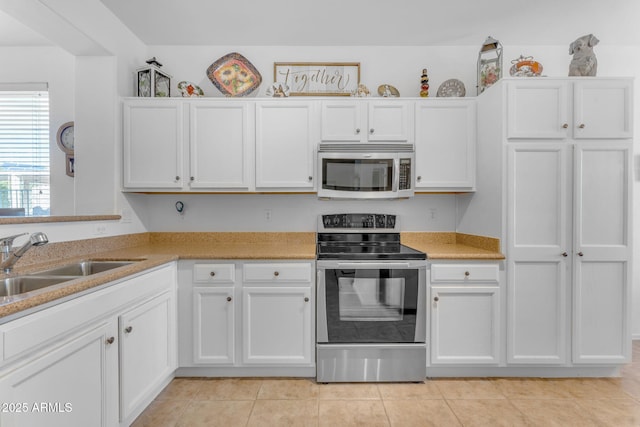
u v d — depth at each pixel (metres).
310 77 2.84
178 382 2.19
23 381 1.06
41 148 2.88
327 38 2.72
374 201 2.84
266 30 2.60
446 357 2.21
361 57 2.85
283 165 2.49
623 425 1.77
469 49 2.84
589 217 2.19
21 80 2.84
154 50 2.82
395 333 2.19
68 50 2.30
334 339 2.18
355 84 2.85
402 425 1.77
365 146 2.46
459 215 2.81
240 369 2.25
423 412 1.88
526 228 2.20
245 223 2.83
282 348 2.19
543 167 2.20
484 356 2.21
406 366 2.20
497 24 2.51
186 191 2.50
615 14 2.38
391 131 2.49
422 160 2.50
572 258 2.19
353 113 2.48
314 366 2.22
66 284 1.27
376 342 2.19
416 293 2.18
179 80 2.83
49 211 2.87
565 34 2.65
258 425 1.77
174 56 2.83
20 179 2.88
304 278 2.17
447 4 2.26
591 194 2.18
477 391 2.10
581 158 2.18
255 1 2.23
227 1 2.22
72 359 1.28
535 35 2.67
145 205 2.79
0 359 0.97
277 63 2.83
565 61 2.81
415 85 2.84
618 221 2.18
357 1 2.23
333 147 2.45
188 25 2.52
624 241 2.18
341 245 2.66
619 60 2.83
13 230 1.65
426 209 2.85
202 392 2.07
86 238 2.13
